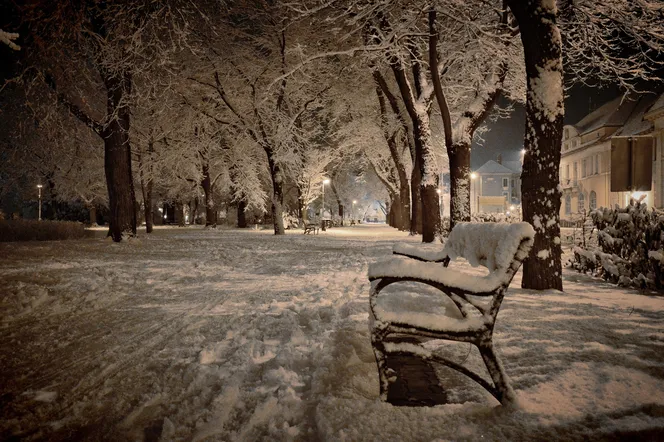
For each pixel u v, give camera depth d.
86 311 5.94
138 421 2.79
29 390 3.31
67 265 10.16
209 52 24.38
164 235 26.89
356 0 11.55
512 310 5.14
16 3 12.98
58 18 14.14
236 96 27.61
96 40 15.91
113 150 17.81
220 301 6.57
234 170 34.22
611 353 3.53
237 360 3.80
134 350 4.21
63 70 16.39
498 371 2.70
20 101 20.11
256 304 6.30
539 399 2.79
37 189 44.72
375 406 2.73
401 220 34.75
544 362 3.40
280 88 25.59
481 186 99.81
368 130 29.58
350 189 65.19
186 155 30.22
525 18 6.71
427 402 2.88
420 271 2.80
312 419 2.69
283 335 4.56
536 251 6.72
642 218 7.12
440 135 26.61
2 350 4.28
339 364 3.56
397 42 13.62
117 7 15.19
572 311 5.08
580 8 9.95
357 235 28.55
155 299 6.77
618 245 7.70
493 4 11.99
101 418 2.85
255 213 51.47
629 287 7.00
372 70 17.83
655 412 2.58
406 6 13.52
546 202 6.69
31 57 15.04
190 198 50.56
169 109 25.64
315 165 37.75
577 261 9.48
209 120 28.98
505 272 2.74
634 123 47.84
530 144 6.82
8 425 2.77
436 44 13.91
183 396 3.14
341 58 25.83
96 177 37.69
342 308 5.69
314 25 23.94
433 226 18.25
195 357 3.95
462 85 16.48
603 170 53.41
